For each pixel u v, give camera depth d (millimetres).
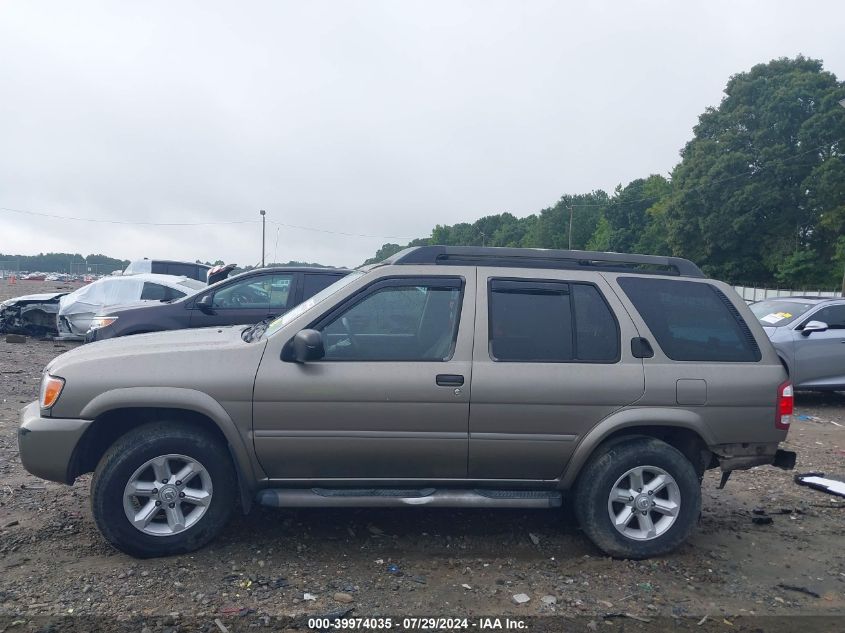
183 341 4691
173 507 4270
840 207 42438
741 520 5387
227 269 11742
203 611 3676
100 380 4223
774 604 4016
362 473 4410
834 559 4684
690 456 4762
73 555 4309
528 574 4273
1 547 4383
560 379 4414
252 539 4637
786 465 4660
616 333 4586
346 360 4367
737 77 48906
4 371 11266
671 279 4801
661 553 4531
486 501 4418
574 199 94438
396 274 4586
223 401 4242
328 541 4664
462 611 3783
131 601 3750
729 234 47250
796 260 44656
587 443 4434
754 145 46344
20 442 4277
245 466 4305
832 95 43250
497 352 4461
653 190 70000
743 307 4797
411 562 4387
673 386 4496
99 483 4137
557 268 4738
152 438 4203
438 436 4352
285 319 4785
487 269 4656
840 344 10516
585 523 4500
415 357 4434
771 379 4633
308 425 4297
